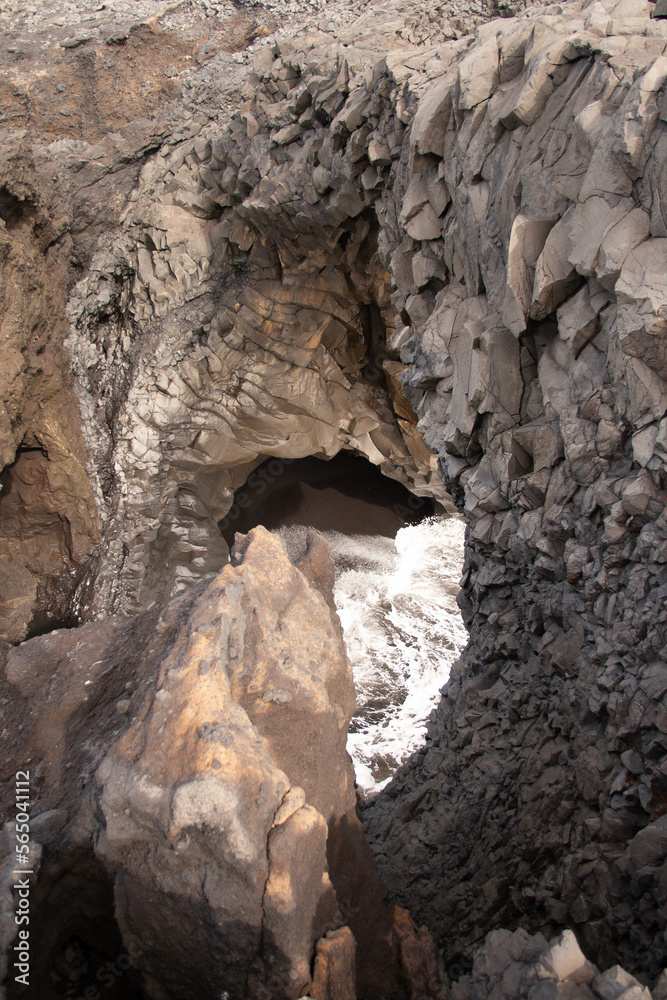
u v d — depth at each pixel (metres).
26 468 10.28
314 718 3.10
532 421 5.20
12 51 9.86
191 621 2.90
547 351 5.05
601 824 4.00
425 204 6.24
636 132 4.12
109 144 10.21
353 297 10.50
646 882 3.47
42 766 2.99
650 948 3.42
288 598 3.33
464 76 5.36
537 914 4.21
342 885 3.23
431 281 6.50
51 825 2.73
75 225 10.33
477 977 3.11
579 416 4.57
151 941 2.70
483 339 5.25
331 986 2.69
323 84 7.84
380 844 5.67
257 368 11.12
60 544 10.79
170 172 10.51
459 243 5.83
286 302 10.48
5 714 3.22
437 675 11.91
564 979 2.69
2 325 8.88
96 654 3.32
